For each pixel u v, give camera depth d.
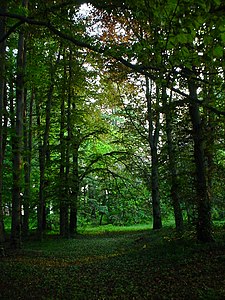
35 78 19.39
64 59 23.53
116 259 13.14
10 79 17.70
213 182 15.81
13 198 16.55
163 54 5.20
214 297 6.79
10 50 19.69
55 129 29.81
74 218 28.84
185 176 14.68
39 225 22.42
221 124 11.77
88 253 16.31
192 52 4.99
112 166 27.52
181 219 16.83
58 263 13.08
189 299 7.02
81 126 27.58
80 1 7.91
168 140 16.55
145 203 29.27
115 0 7.54
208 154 13.95
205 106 5.18
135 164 26.33
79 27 9.59
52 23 9.38
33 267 11.73
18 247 16.33
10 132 16.67
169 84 5.30
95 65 24.31
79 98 26.33
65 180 24.05
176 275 9.05
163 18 4.53
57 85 23.97
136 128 26.27
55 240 22.58
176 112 14.32
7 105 24.08
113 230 32.25
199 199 13.20
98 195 39.31
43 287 8.87
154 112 18.56
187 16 4.34
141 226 36.56
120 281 9.19
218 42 4.62
